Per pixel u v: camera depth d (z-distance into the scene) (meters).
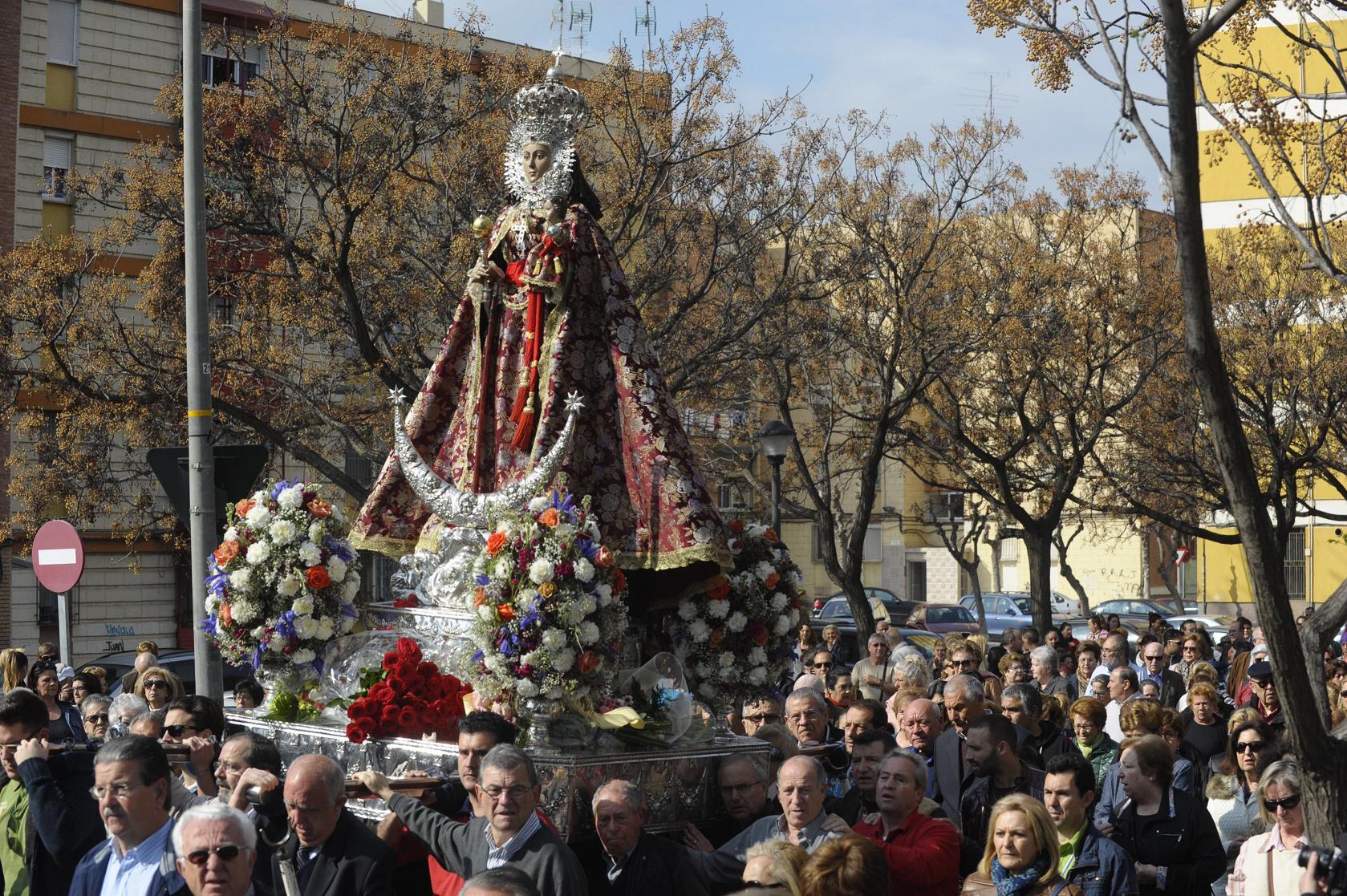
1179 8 6.34
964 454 30.59
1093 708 9.86
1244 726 9.04
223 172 22.59
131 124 32.12
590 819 7.14
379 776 6.86
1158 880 7.70
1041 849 6.30
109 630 31.75
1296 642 6.53
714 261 23.20
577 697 7.34
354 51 22.66
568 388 8.55
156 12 32.62
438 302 22.69
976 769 8.09
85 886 5.98
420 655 7.79
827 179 26.22
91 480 25.06
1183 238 6.34
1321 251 10.00
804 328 25.92
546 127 8.91
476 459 8.72
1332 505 38.97
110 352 22.53
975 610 43.38
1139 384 26.66
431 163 24.14
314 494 8.82
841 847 5.27
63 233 31.31
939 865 6.60
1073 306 27.77
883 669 14.81
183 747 7.49
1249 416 26.05
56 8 31.34
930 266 27.95
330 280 22.23
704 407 29.12
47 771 6.70
